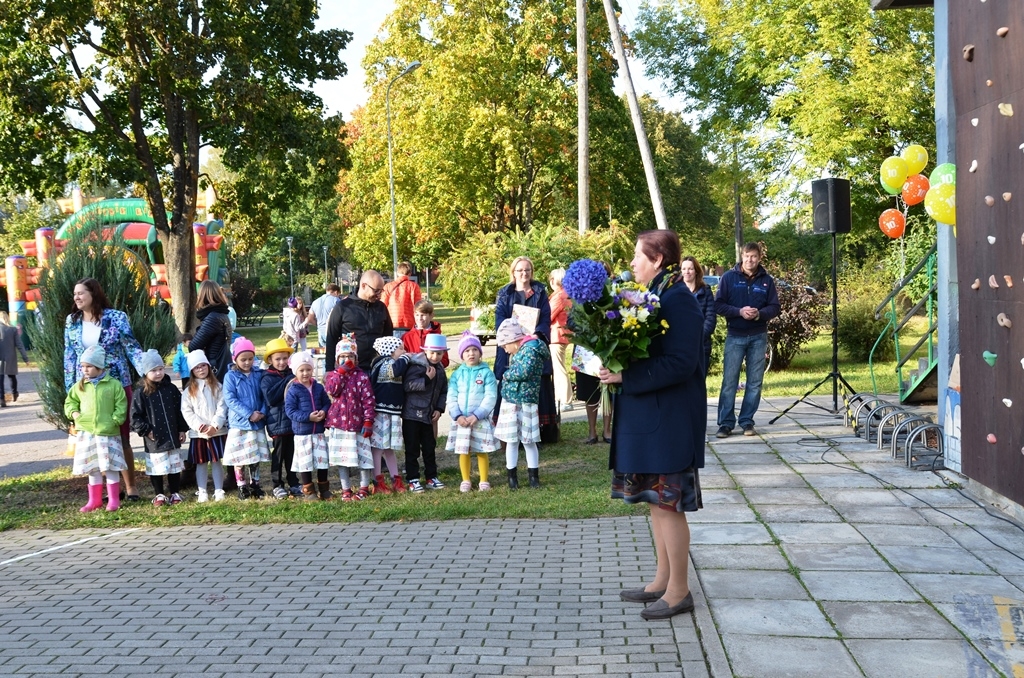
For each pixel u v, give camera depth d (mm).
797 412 10844
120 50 22953
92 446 7422
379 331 7980
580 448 9242
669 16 28734
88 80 22641
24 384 21312
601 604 4742
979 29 5852
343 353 7336
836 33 22594
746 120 27547
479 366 7578
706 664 3910
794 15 23375
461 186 33719
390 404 7621
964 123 6164
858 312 16734
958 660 3830
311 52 26859
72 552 6258
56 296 8664
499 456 9180
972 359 6195
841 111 22109
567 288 4199
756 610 4484
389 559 5719
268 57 24906
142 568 5781
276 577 5453
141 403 7477
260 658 4203
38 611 5004
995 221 5730
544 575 5262
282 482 7785
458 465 8867
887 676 3703
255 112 24000
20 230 51094
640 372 4312
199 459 7602
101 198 9828
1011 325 5566
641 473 4398
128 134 26750
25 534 6875
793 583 4855
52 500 8047
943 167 7316
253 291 51531
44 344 8711
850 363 16906
